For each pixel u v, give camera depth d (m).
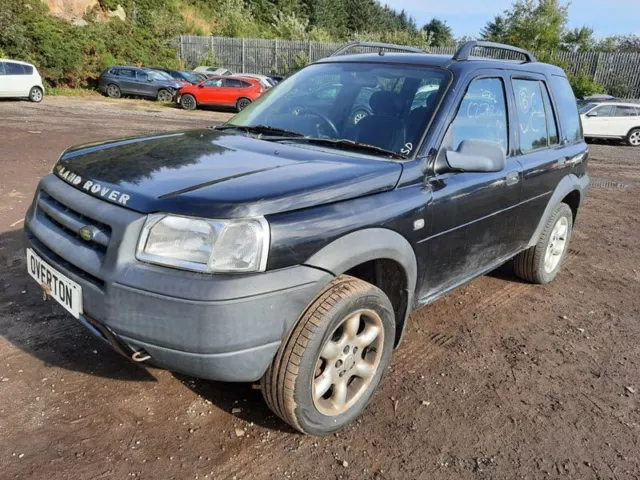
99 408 2.69
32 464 2.30
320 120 3.28
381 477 2.40
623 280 5.20
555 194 4.34
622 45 34.34
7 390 2.76
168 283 2.06
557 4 28.58
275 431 2.63
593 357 3.62
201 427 2.61
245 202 2.12
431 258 3.00
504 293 4.62
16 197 6.48
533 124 4.06
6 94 18.83
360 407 2.69
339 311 2.34
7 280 4.02
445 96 3.11
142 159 2.65
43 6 25.77
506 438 2.72
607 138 17.61
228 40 32.38
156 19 32.72
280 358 2.29
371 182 2.58
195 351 2.08
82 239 2.36
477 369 3.35
